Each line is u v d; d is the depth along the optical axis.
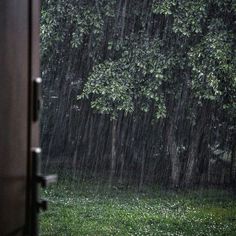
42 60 14.55
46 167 16.14
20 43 1.86
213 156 14.77
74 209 11.56
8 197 1.75
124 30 14.02
